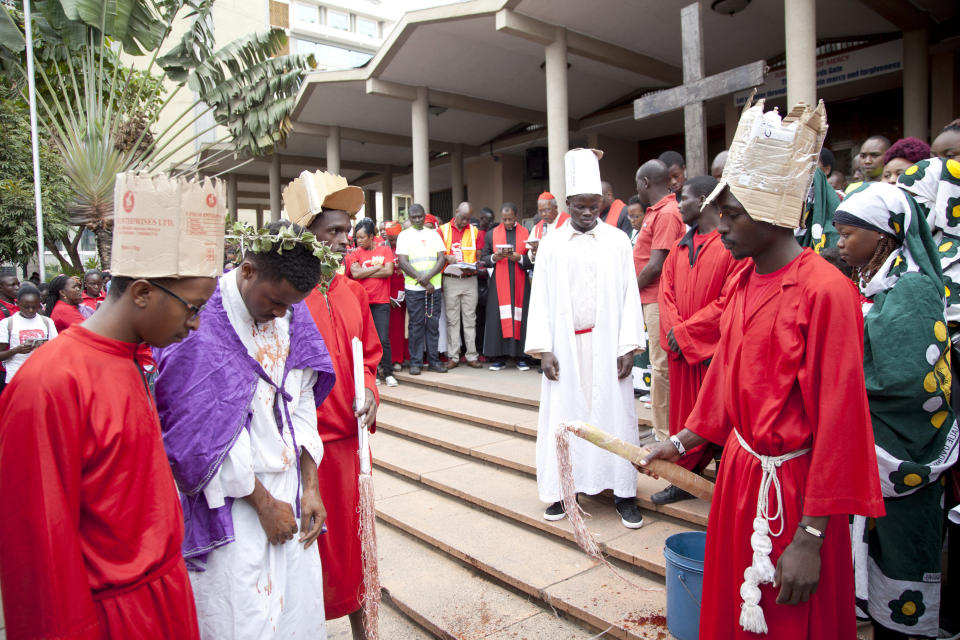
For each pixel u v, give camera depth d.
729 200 1.99
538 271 3.99
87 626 1.46
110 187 10.72
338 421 2.89
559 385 3.91
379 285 7.40
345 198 2.93
